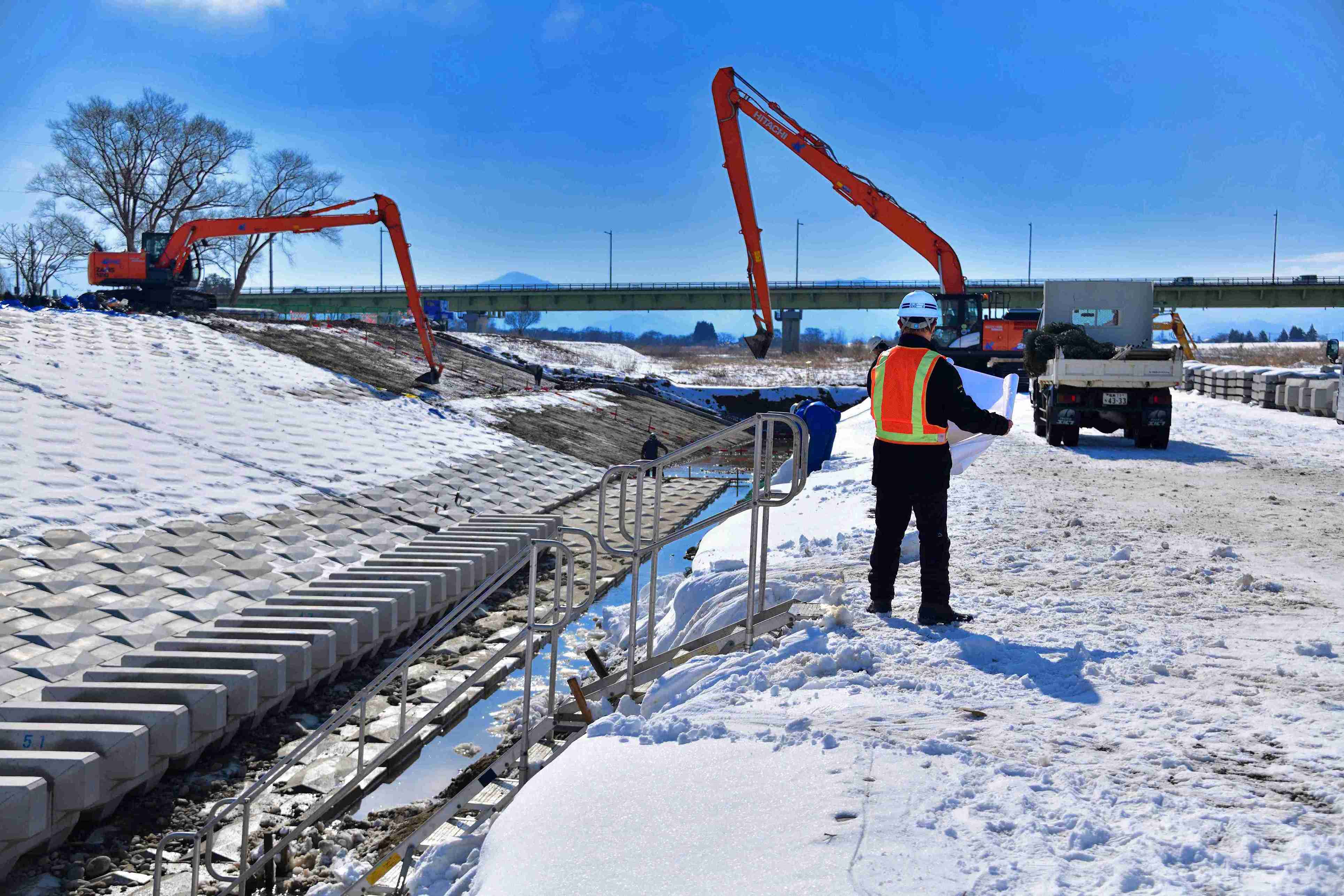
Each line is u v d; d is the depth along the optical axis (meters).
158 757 9.45
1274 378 34.84
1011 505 13.46
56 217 66.19
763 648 6.77
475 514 23.91
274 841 8.33
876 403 7.09
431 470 26.66
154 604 14.25
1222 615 7.34
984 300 38.50
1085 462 19.80
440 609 15.71
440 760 10.44
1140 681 5.55
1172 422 28.50
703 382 69.25
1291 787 3.92
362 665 13.66
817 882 3.21
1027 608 7.59
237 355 33.12
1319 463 19.91
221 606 14.73
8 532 14.98
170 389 26.06
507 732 11.12
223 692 10.23
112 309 41.53
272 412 27.19
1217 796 3.81
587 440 39.56
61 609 13.24
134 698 10.12
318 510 20.72
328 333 44.69
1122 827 3.52
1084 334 24.52
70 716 9.44
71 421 21.05
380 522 21.33
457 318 103.25
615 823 3.87
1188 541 10.84
